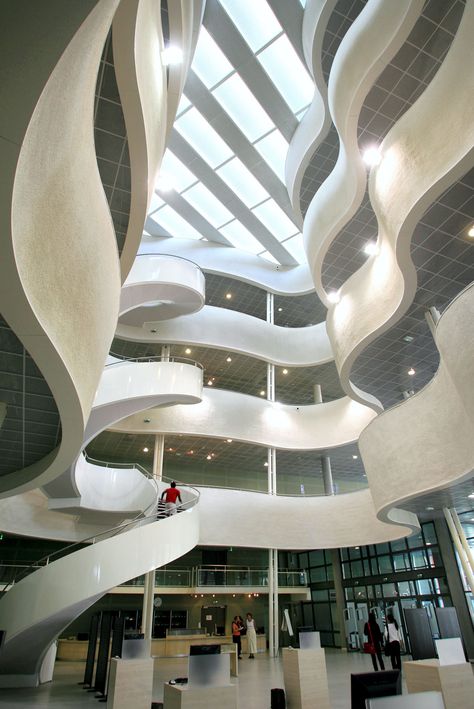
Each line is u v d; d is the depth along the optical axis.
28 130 3.20
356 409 21.98
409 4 8.77
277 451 23.77
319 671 8.28
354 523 20.50
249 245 22.92
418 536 19.41
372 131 11.51
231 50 14.05
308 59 12.85
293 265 23.59
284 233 21.27
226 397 21.94
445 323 9.33
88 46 3.52
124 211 8.88
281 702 8.23
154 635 19.92
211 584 20.31
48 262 4.56
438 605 17.80
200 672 5.65
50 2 2.57
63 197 4.68
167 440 22.42
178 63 10.01
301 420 23.02
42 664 12.28
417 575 18.98
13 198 3.34
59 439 8.06
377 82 10.38
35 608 10.20
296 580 24.06
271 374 23.08
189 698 5.45
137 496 16.55
